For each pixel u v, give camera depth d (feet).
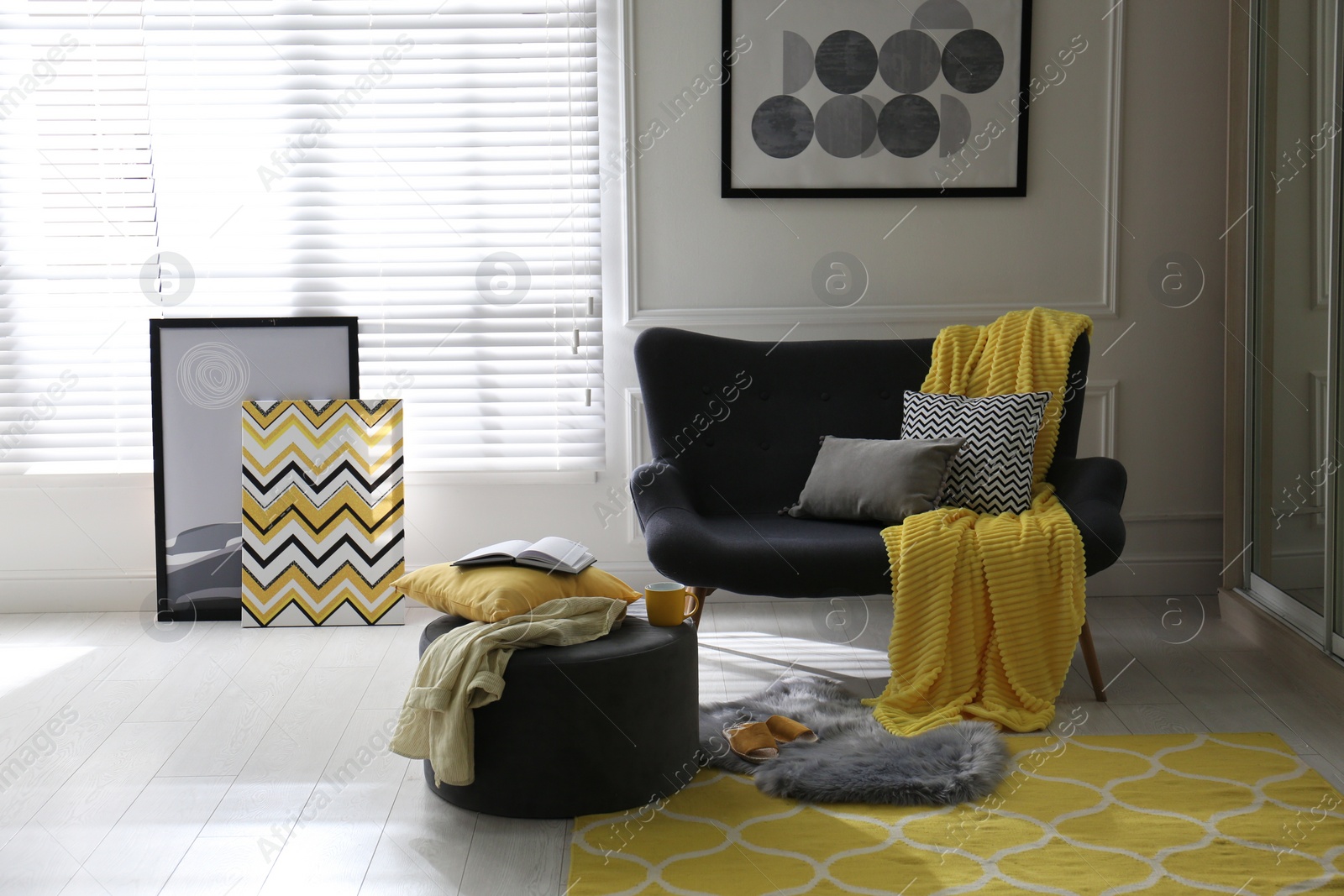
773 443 10.68
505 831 6.89
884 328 11.69
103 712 8.94
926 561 8.59
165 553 11.54
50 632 11.16
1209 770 7.53
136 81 11.40
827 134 11.43
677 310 11.71
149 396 11.82
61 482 11.73
